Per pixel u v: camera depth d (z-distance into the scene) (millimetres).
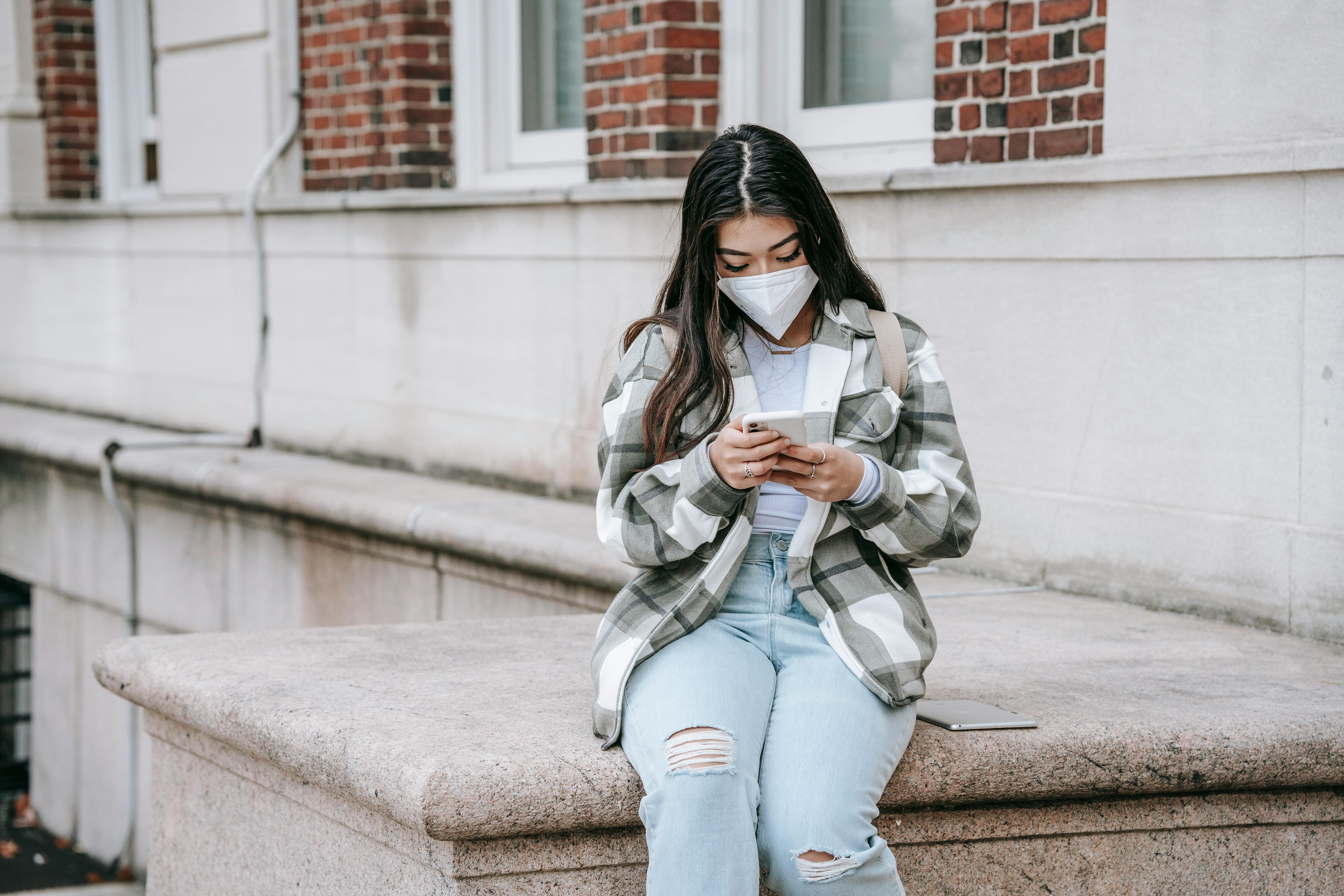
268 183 6992
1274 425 3482
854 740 2154
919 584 4102
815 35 5070
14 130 9102
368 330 6441
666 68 5004
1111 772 2502
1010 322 4070
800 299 2229
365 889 2555
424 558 5121
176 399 7742
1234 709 2693
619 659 2289
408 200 6043
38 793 7918
